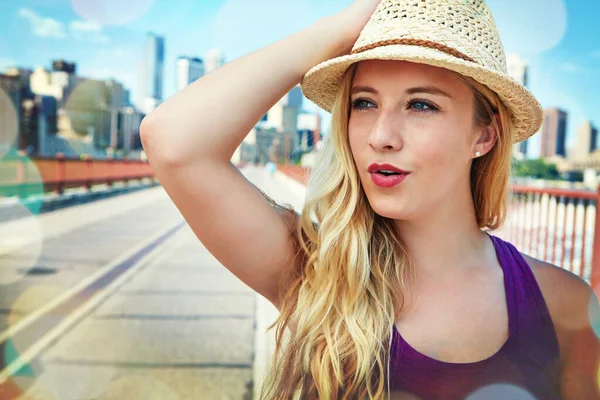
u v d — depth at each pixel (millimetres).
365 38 1149
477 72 1053
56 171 15094
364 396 1096
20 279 5461
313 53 1199
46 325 3951
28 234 8812
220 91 1095
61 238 8414
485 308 1151
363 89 1110
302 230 1263
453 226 1188
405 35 1089
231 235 1147
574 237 4781
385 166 1073
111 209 13523
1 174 12633
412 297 1168
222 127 1084
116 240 8250
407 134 1066
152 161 1089
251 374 3029
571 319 1186
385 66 1078
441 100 1067
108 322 4008
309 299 1170
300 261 1246
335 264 1168
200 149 1067
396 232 1209
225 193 1108
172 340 3600
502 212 1317
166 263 6379
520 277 1183
